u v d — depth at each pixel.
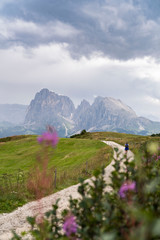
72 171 22.09
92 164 24.75
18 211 10.02
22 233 4.02
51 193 12.74
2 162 41.69
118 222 2.19
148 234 1.07
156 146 2.68
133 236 1.14
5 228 7.98
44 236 2.67
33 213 9.45
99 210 2.68
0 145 61.56
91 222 2.47
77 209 2.88
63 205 10.55
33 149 52.41
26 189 12.62
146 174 2.64
